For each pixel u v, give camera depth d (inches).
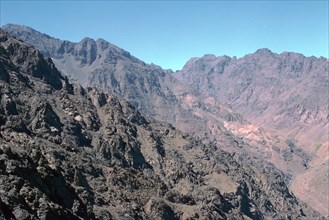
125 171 5664.4
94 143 6535.4
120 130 7554.1
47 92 7140.8
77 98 7775.6
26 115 5802.2
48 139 5521.7
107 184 5177.2
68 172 4549.7
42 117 5812.0
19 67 7337.6
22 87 6486.2
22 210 2497.5
